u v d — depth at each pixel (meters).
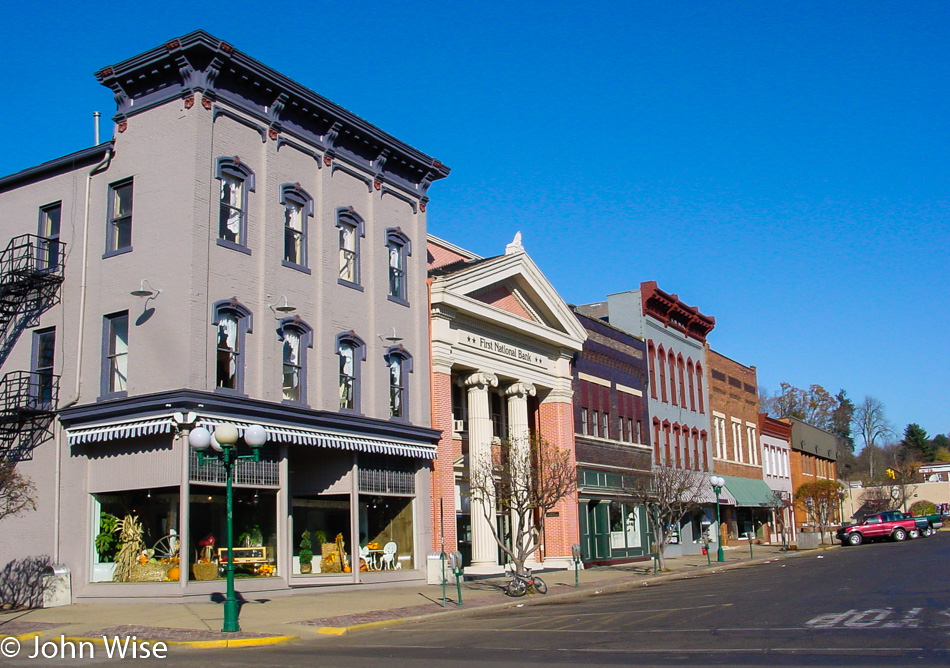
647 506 40.59
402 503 31.25
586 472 42.22
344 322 29.14
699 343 58.28
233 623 18.11
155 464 23.52
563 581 33.06
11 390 26.33
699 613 19.75
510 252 37.84
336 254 29.28
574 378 42.50
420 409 32.06
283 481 25.91
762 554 50.88
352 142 30.62
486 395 35.78
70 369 25.44
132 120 25.77
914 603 19.61
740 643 14.57
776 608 19.94
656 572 37.31
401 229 32.66
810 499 66.31
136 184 25.30
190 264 23.88
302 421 26.50
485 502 31.67
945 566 31.05
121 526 24.16
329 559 28.23
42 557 24.62
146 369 23.97
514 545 36.84
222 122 25.61
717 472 57.84
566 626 18.55
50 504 24.81
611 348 46.59
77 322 25.56
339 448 28.05
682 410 54.12
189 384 23.31
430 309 33.53
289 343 27.12
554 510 39.28
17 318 26.86
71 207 26.50
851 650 13.21
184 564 22.70
